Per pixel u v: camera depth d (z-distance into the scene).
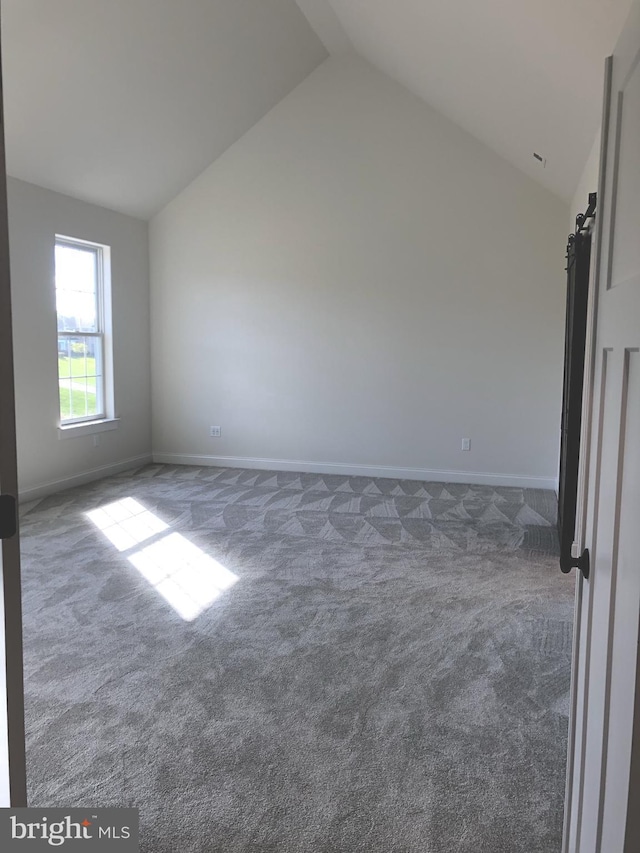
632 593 0.90
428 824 1.82
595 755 1.15
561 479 4.58
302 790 1.95
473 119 5.08
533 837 1.76
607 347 1.21
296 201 6.19
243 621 3.12
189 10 4.29
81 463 5.82
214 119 5.68
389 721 2.31
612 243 1.21
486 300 5.83
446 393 6.02
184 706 2.40
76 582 3.59
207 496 5.48
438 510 5.12
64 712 2.36
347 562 3.95
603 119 1.32
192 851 1.71
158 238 6.60
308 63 5.83
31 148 4.66
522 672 2.65
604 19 2.35
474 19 3.16
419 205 5.89
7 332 1.14
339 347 6.24
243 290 6.43
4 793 1.19
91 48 4.14
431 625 3.09
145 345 6.66
